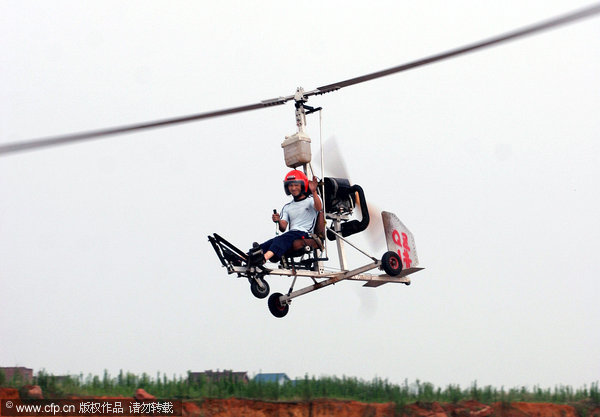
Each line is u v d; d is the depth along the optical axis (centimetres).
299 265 1856
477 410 2003
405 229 2023
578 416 2061
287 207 1855
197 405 1827
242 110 1734
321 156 1903
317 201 1812
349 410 1911
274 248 1781
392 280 1977
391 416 1920
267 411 1862
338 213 1909
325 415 1889
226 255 1742
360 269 1875
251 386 1944
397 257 1941
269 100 1795
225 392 1912
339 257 1903
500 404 2055
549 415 2045
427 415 1934
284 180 1842
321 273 1848
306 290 1928
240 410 1847
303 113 1845
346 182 1909
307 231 1816
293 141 1834
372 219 1966
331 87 1775
